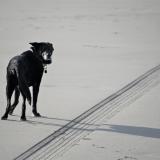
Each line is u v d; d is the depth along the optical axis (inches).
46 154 422.6
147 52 1078.4
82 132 493.7
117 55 1042.7
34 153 424.2
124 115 562.6
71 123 526.9
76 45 1194.6
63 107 599.5
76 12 1872.5
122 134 486.3
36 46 540.4
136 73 834.2
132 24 1556.3
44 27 1523.1
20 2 2255.2
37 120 538.0
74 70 872.9
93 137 475.5
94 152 429.1
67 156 417.7
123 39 1284.4
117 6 2026.3
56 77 807.1
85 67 902.4
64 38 1311.5
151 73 832.3
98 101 631.2
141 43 1214.9
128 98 650.8
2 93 680.4
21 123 524.1
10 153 422.9
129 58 1000.9
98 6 2041.1
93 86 730.8
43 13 1863.9
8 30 1476.4
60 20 1670.8
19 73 511.2
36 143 452.1
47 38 1312.7
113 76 810.2
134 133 490.0
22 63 519.5
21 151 428.8
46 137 472.1
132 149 438.3
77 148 440.1
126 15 1763.0
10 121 532.4
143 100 637.9
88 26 1530.5
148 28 1472.7
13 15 1828.2
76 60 984.3
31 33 1408.7
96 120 541.0
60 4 2140.7
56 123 525.7
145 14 1779.0
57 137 473.7
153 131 497.7
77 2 2193.7
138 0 2206.0
